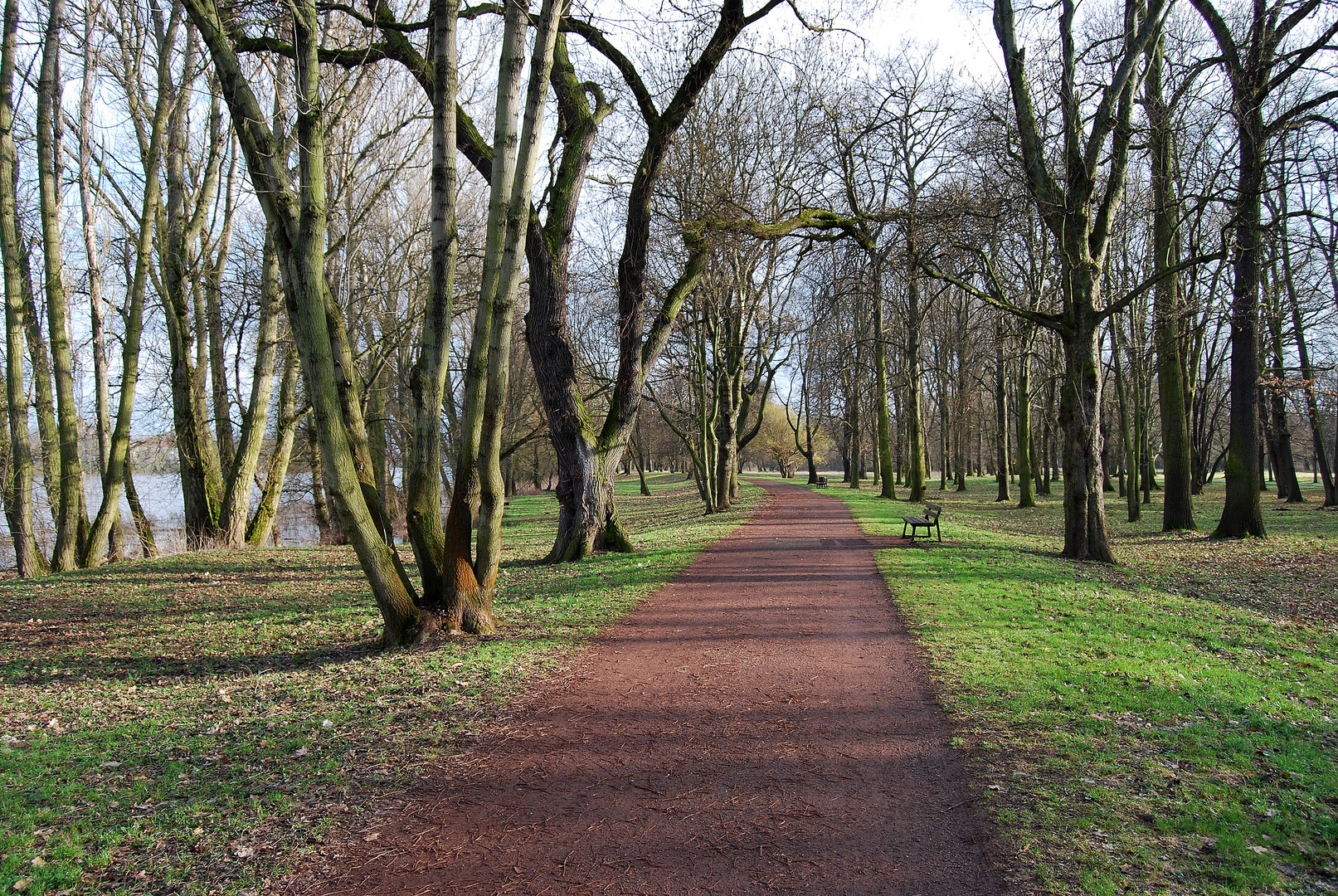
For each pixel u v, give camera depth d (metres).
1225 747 5.20
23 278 16.97
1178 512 19.67
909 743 5.39
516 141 8.12
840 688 6.64
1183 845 3.97
